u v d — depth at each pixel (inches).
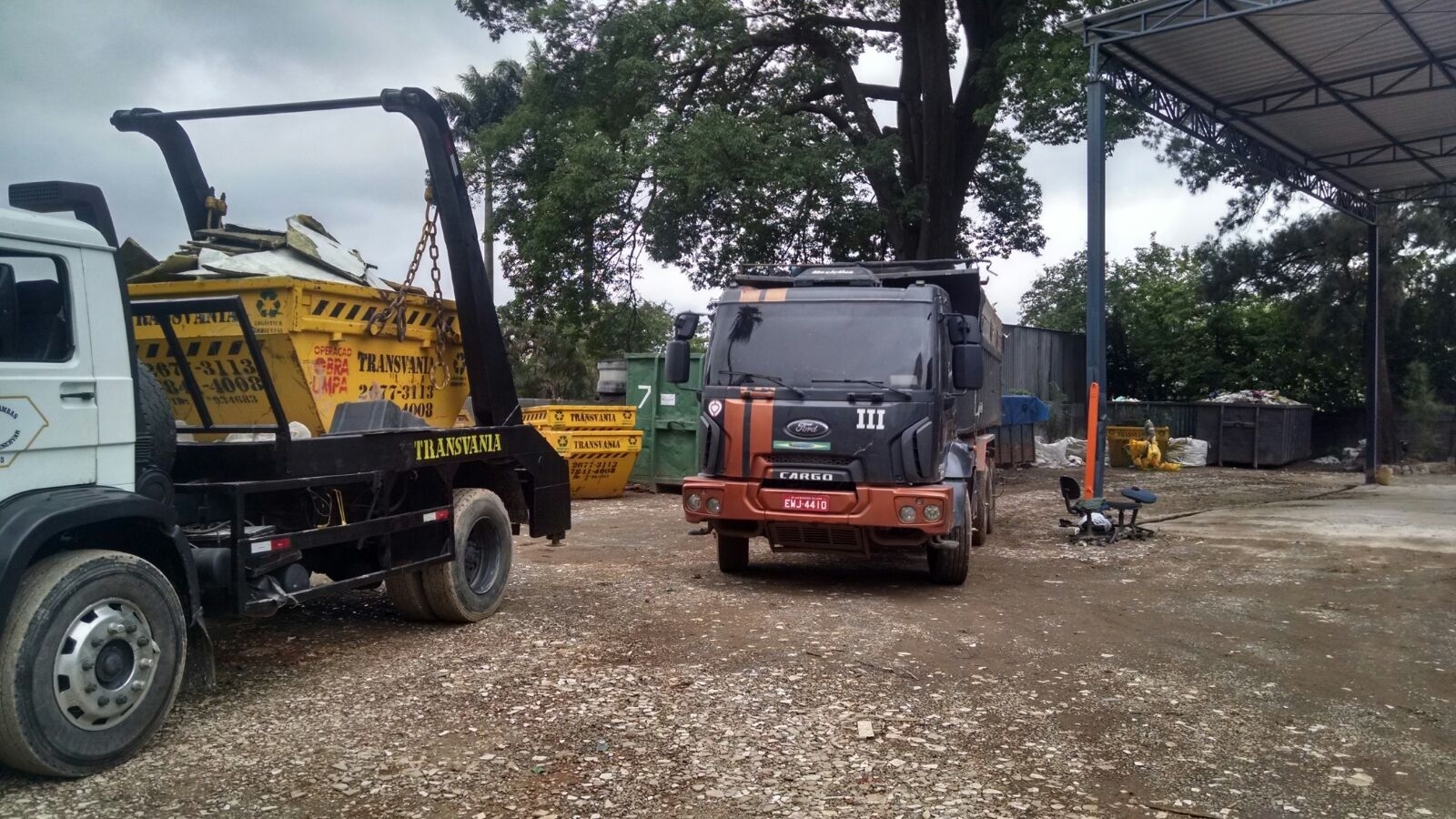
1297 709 232.7
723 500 351.6
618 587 363.3
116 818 168.6
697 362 690.8
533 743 201.9
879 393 341.4
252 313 262.5
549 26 846.5
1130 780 189.0
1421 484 845.2
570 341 1409.9
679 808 173.2
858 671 255.6
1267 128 722.2
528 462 330.3
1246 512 617.6
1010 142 1042.1
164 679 199.3
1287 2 487.8
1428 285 1040.2
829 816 170.7
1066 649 283.3
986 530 487.2
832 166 794.2
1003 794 181.3
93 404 198.4
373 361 295.3
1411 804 180.5
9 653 174.1
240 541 222.4
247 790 179.5
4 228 184.2
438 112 300.0
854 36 972.6
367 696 231.0
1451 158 778.2
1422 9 530.9
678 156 759.7
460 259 311.0
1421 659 277.6
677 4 815.7
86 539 200.5
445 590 292.5
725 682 243.1
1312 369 1154.0
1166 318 1233.4
